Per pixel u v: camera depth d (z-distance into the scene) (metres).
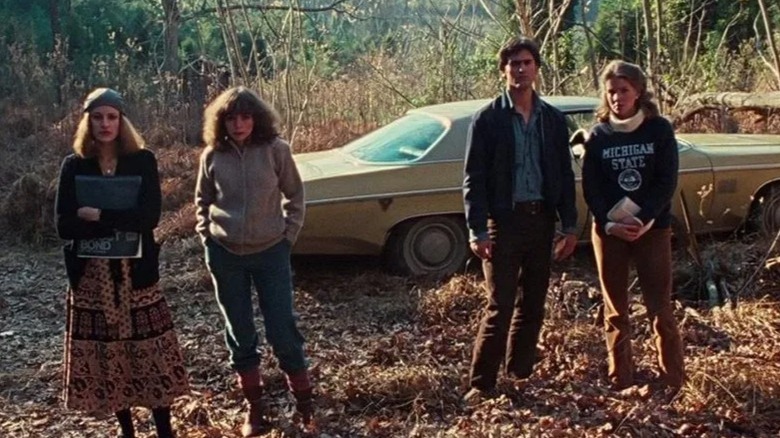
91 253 4.37
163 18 21.08
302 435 4.79
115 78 15.18
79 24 22.00
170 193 10.36
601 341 5.86
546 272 5.00
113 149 4.43
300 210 4.76
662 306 4.98
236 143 4.64
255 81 12.59
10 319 7.08
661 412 4.78
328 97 12.86
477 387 5.09
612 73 4.80
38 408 5.34
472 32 12.56
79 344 4.43
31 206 9.51
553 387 5.29
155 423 4.68
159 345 4.48
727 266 6.90
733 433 4.68
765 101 10.84
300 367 4.84
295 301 7.08
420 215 7.37
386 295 7.16
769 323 6.11
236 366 4.84
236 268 4.70
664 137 4.79
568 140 4.92
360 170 7.36
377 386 5.19
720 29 16.06
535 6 11.91
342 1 16.16
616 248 5.00
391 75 13.48
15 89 15.34
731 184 7.67
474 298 6.75
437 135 7.54
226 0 12.12
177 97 14.11
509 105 4.82
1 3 22.23
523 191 4.82
